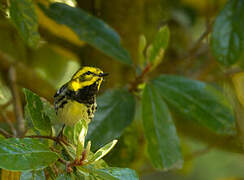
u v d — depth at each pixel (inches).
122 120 127.6
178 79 128.0
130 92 128.3
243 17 128.6
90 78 128.7
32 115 123.8
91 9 132.2
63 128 125.3
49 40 132.2
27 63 134.7
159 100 127.6
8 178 123.5
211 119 127.9
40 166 121.9
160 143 127.3
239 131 134.5
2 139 122.0
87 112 128.4
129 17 132.2
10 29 132.2
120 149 130.5
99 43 128.3
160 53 127.7
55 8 128.4
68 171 122.6
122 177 122.7
